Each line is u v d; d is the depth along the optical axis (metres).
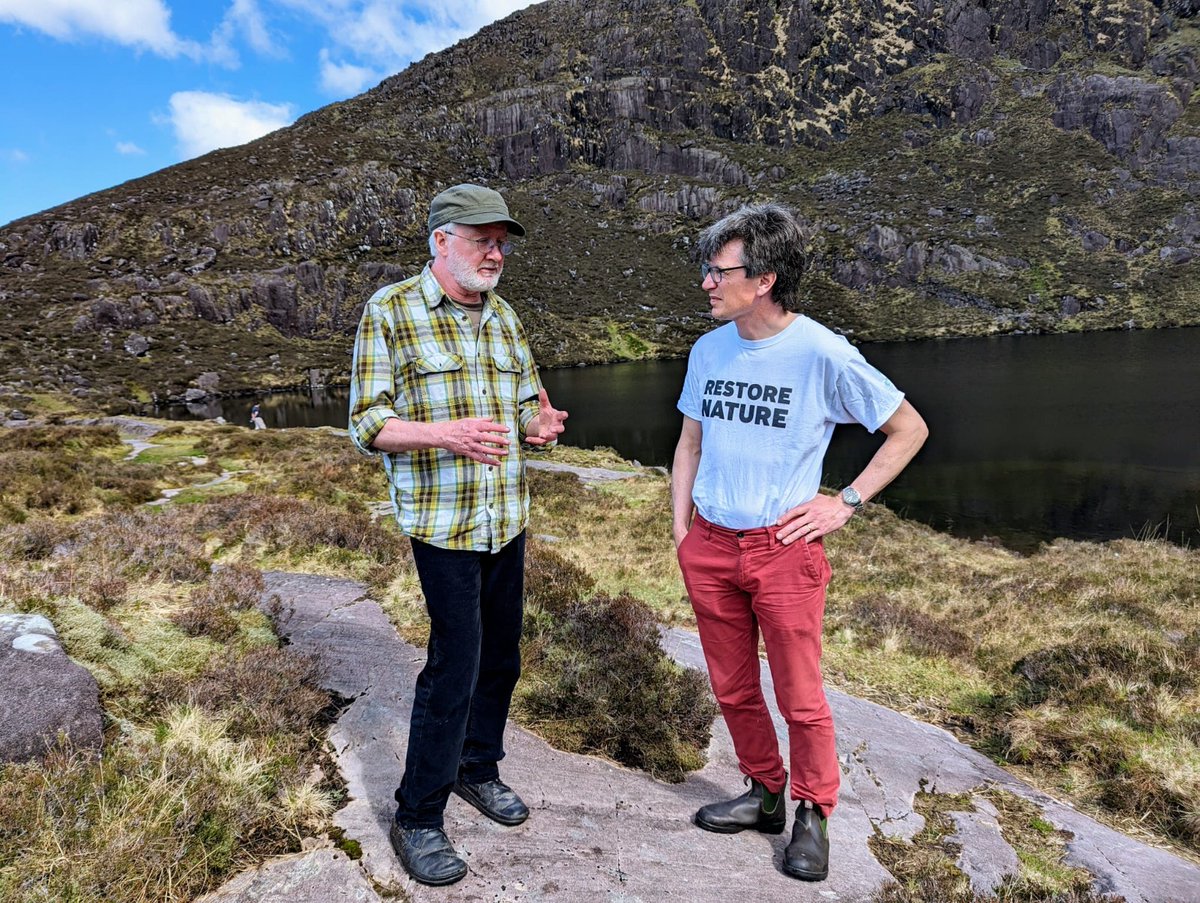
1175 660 4.96
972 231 122.88
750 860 2.49
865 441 35.97
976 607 7.97
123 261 105.06
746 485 2.28
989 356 70.38
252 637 3.90
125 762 2.25
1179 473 25.86
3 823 1.87
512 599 2.26
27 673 2.41
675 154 163.75
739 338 2.36
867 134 165.38
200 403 65.69
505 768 2.87
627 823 2.61
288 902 1.93
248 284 96.69
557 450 25.52
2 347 70.69
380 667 3.75
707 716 3.58
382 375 1.94
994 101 161.88
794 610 2.25
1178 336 76.50
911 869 2.68
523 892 2.10
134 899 1.80
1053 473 26.91
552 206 149.25
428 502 1.98
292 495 11.16
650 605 6.72
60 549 5.44
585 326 102.19
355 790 2.57
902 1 187.75
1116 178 130.50
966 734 4.51
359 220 127.62
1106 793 3.67
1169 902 2.66
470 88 194.75
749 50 185.38
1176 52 155.88
